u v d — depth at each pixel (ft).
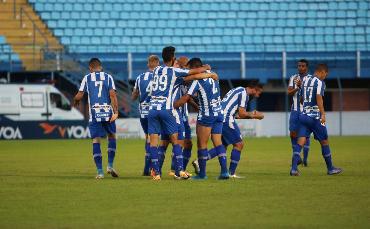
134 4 457.27
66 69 402.93
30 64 405.39
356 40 466.29
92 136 169.78
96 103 168.35
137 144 314.55
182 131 167.43
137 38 449.48
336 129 396.98
